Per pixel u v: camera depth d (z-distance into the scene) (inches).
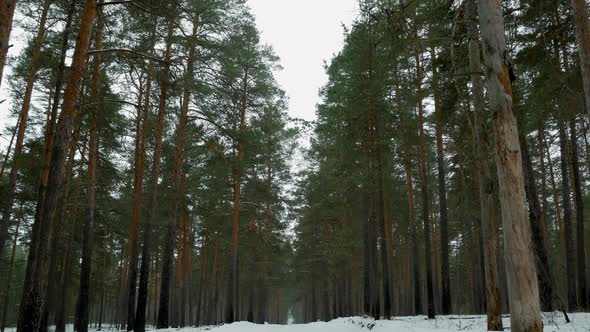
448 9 386.9
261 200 1073.5
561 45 437.7
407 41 322.0
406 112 663.8
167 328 677.9
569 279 642.2
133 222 733.9
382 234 690.8
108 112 550.3
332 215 1250.6
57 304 988.6
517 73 482.9
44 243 354.3
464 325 436.5
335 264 1328.7
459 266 1519.4
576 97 424.8
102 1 417.7
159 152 707.4
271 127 933.2
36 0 581.9
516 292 187.5
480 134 356.5
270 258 1285.7
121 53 457.1
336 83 791.1
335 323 608.1
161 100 696.4
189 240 1414.9
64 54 524.1
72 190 906.1
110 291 1779.0
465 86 476.4
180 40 645.3
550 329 317.7
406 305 1342.3
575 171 660.1
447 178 894.4
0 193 660.7
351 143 697.0
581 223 650.8
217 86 709.3
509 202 195.3
